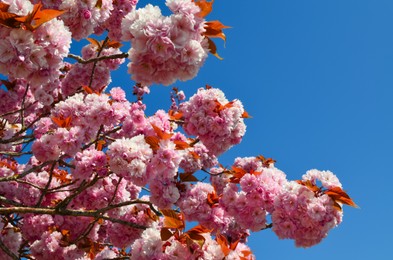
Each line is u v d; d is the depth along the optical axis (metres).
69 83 7.72
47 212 4.75
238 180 5.05
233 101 5.27
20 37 3.06
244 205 4.93
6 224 5.91
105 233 7.23
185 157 7.12
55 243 5.79
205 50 3.73
